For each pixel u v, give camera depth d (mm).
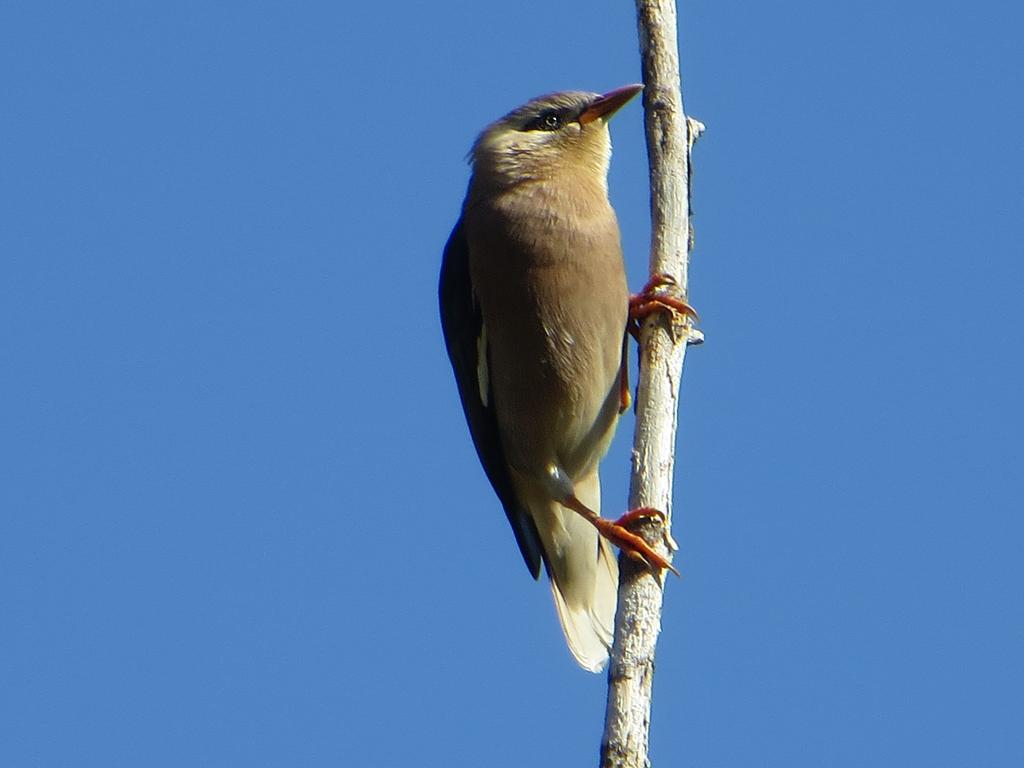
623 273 11453
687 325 9562
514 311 11375
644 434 9062
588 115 11945
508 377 11609
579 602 12000
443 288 12422
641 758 7637
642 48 9812
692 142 9906
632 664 8094
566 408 11484
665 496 8844
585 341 11289
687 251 9672
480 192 11828
